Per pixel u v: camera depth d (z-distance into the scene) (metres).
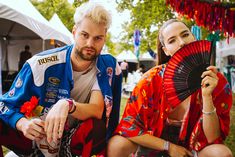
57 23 10.54
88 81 2.18
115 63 2.29
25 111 2.04
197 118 2.22
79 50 2.05
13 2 7.11
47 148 2.05
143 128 2.17
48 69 2.11
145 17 8.95
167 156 2.20
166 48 2.29
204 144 2.10
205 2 3.76
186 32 2.20
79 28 2.03
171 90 2.11
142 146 2.19
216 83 2.02
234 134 5.03
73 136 2.06
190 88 2.08
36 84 2.09
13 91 2.12
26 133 1.88
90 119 2.05
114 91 2.33
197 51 2.02
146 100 2.16
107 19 2.02
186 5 3.79
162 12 8.12
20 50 11.91
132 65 27.55
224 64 18.34
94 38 2.01
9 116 2.02
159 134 2.19
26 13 7.11
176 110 2.26
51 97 2.13
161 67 2.23
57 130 1.82
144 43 14.59
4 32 11.34
